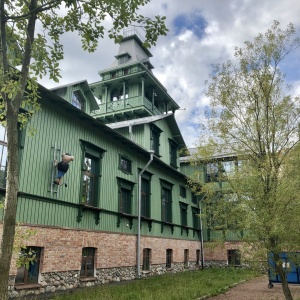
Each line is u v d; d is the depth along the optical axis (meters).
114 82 25.72
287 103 8.17
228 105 8.58
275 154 7.88
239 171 7.92
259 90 8.40
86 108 15.99
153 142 21.02
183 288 11.91
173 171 21.55
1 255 3.58
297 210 7.13
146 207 18.12
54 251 10.65
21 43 4.86
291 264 7.90
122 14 4.93
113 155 15.23
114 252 14.03
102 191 13.94
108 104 25.12
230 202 8.01
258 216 7.34
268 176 7.64
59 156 11.48
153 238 18.05
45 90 10.57
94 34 5.23
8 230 3.66
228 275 18.56
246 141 8.36
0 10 4.20
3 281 3.51
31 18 4.46
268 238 7.30
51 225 10.72
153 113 24.91
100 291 10.25
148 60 28.34
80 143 12.88
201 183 9.16
